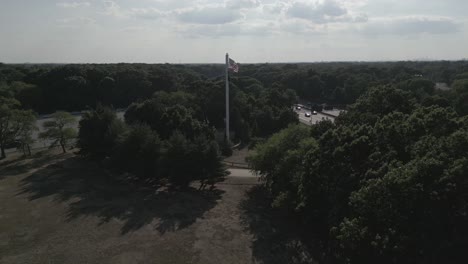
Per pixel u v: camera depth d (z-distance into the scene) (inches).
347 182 1200.2
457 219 980.6
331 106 4953.3
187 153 1852.9
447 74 7091.5
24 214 1619.1
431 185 957.2
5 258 1270.9
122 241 1380.4
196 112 3164.4
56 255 1288.1
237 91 3681.1
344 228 1020.5
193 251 1307.8
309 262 1236.5
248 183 2052.2
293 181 1486.2
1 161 2445.9
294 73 6343.5
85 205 1716.3
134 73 5137.8
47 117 3993.6
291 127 1838.1
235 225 1514.5
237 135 3213.6
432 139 1172.5
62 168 2294.5
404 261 951.6
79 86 4694.9
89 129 2367.1
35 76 4896.7
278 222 1542.8
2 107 2445.9
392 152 1207.6
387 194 999.6
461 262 947.3
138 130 2055.9
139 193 1888.5
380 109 1952.5
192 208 1691.7
